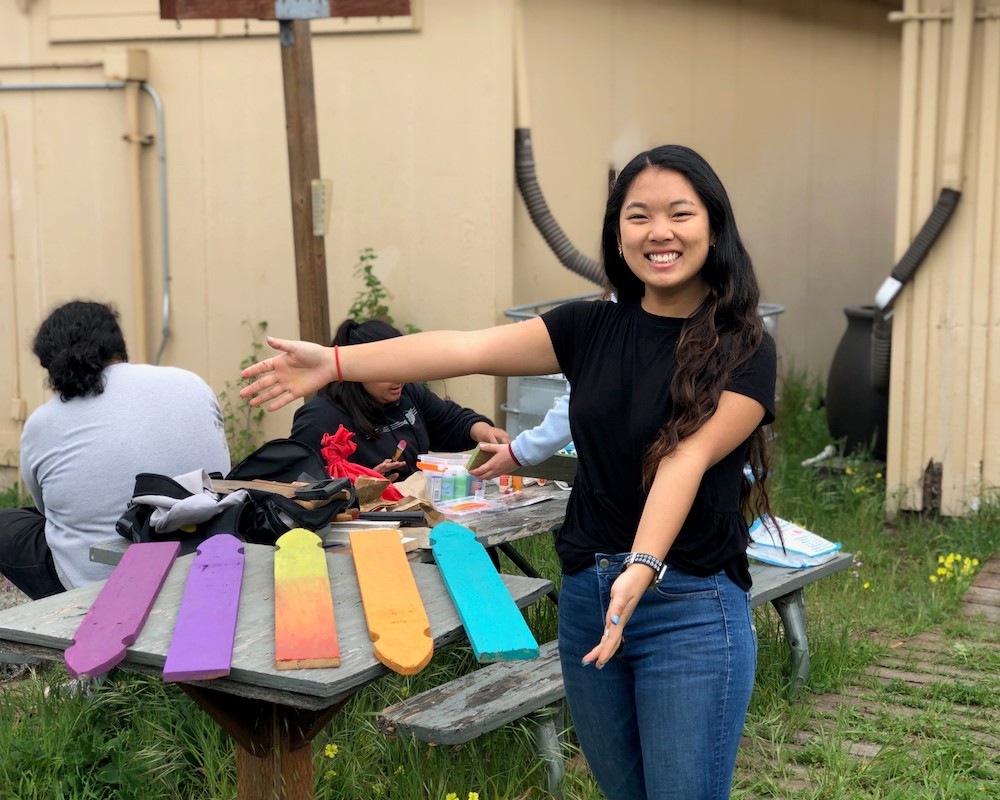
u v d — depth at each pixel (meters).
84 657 2.36
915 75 6.70
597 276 6.71
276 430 7.41
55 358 4.33
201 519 3.66
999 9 6.48
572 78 7.07
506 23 6.48
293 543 3.02
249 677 2.32
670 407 2.38
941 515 6.87
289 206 7.16
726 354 2.32
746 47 8.30
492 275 6.62
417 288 6.84
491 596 2.71
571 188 7.17
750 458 2.54
